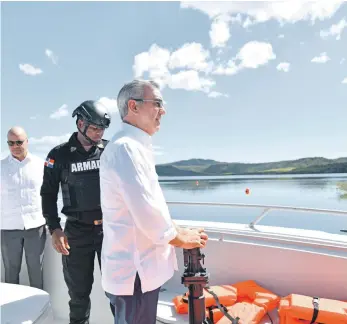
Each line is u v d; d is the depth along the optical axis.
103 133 1.59
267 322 1.54
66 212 1.65
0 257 2.23
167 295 1.93
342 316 1.38
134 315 1.03
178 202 2.24
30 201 2.10
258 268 1.85
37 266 2.13
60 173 1.64
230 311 1.55
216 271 1.97
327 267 1.66
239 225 2.14
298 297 1.54
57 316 2.10
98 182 1.65
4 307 1.29
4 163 2.10
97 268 2.03
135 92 1.04
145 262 1.02
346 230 1.94
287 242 1.83
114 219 1.03
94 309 2.03
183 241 0.96
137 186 0.93
